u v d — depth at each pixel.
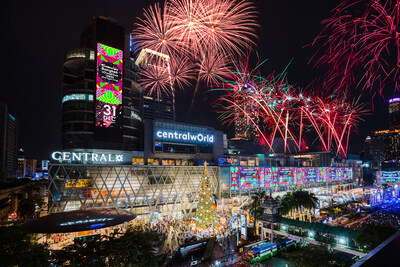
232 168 103.19
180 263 50.88
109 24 102.75
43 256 28.08
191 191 100.94
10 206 85.19
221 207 96.88
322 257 37.03
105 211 48.66
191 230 71.81
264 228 60.38
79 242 32.25
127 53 115.62
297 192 78.88
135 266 30.45
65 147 94.94
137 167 90.62
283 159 154.88
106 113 97.44
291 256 40.22
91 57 101.06
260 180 112.50
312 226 52.81
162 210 91.94
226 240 63.91
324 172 151.38
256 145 175.25
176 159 111.56
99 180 83.38
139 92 124.62
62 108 99.38
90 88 99.00
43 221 41.84
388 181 179.62
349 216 92.44
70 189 78.31
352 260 42.12
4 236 27.64
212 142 123.38
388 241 13.24
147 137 106.12
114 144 97.69
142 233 34.50
